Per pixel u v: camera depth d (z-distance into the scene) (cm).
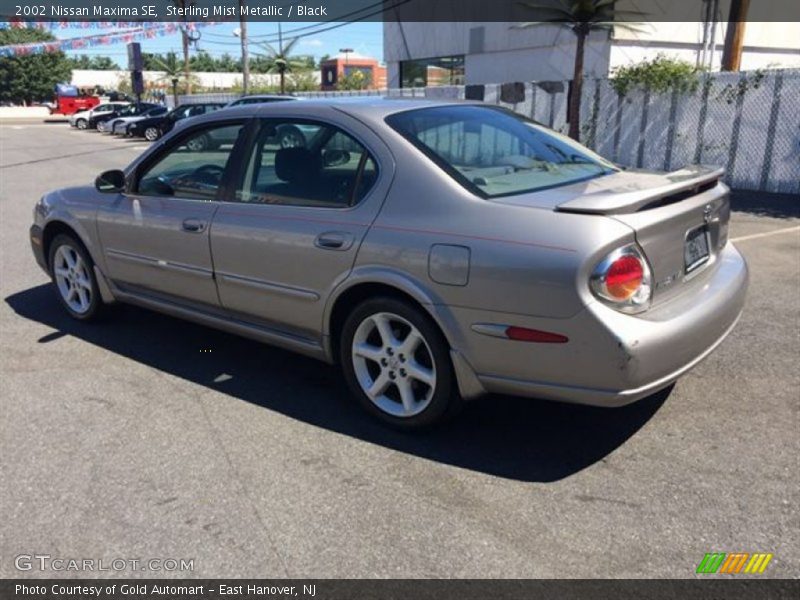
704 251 350
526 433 355
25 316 557
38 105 7112
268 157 396
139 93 3922
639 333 288
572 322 288
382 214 341
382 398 364
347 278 349
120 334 512
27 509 298
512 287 298
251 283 396
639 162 1493
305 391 411
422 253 322
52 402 399
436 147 350
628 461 325
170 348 482
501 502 296
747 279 372
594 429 356
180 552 269
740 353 445
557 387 303
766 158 1248
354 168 359
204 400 400
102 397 405
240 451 342
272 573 257
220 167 419
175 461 334
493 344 309
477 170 342
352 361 366
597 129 1581
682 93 1370
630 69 1495
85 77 8388
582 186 338
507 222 306
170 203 439
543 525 280
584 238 287
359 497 302
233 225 398
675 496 296
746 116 1269
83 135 3422
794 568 253
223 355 468
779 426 352
